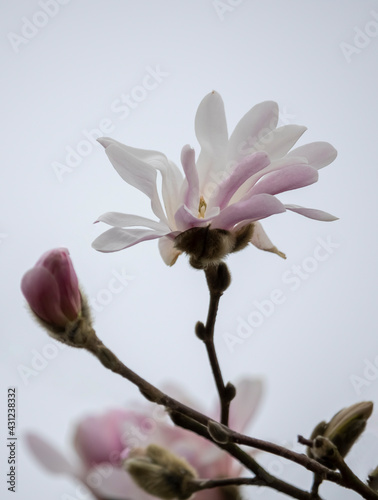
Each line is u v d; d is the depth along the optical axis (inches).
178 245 19.4
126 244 18.7
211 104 20.4
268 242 20.2
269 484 19.3
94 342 19.3
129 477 20.2
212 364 20.0
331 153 19.8
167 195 19.8
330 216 19.2
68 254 19.3
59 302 19.1
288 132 20.0
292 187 19.3
